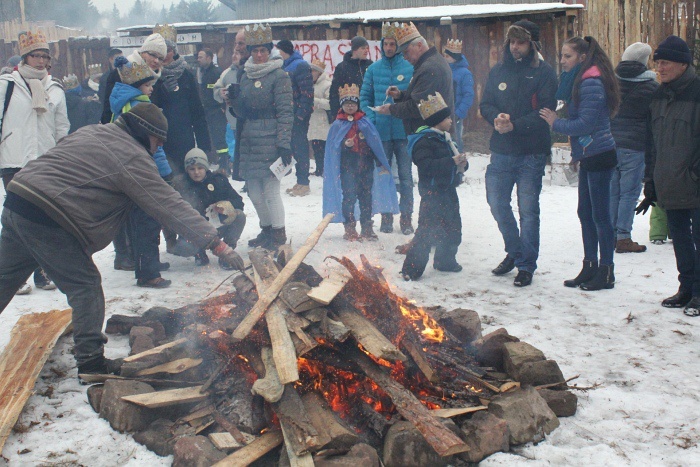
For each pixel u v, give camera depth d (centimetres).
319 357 380
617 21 1282
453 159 638
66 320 518
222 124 1234
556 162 1088
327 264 691
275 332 383
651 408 404
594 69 592
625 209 739
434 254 704
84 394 428
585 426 385
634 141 722
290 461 325
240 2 2133
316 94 1174
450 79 687
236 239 730
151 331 486
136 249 641
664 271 670
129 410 382
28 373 430
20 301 608
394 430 346
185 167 706
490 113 645
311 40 1379
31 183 404
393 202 812
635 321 541
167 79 707
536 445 365
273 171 733
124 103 606
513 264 672
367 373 370
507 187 646
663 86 555
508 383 398
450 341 439
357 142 777
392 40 804
